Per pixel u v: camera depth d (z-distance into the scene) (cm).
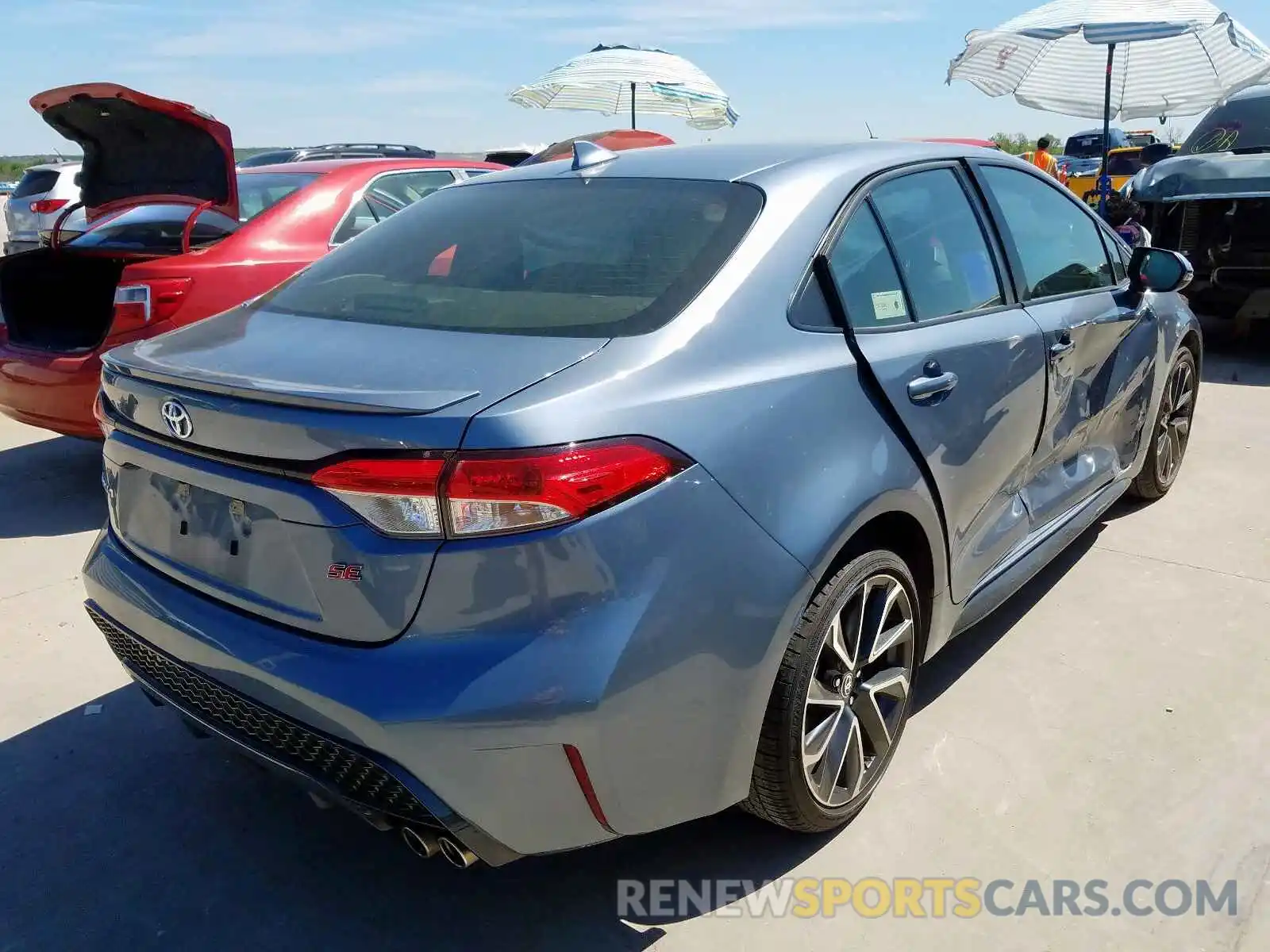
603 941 225
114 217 509
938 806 264
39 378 453
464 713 182
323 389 195
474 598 183
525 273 243
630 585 189
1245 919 226
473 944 225
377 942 226
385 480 182
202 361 225
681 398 202
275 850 256
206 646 211
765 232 240
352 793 201
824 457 224
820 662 235
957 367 272
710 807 214
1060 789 270
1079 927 225
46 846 255
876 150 288
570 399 189
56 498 505
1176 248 775
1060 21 920
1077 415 356
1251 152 839
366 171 536
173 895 240
